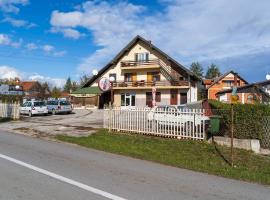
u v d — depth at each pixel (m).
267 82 39.38
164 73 47.56
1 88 50.66
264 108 13.13
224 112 13.88
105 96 51.97
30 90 93.50
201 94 57.94
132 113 16.52
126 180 7.42
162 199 6.05
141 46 49.22
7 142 13.54
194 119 14.30
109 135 15.83
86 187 6.69
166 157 10.86
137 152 11.70
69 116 31.41
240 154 11.71
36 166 8.66
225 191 6.80
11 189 6.46
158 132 15.45
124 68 49.56
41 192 6.29
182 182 7.43
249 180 8.00
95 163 9.38
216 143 13.49
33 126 20.77
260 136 13.01
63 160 9.67
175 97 46.44
